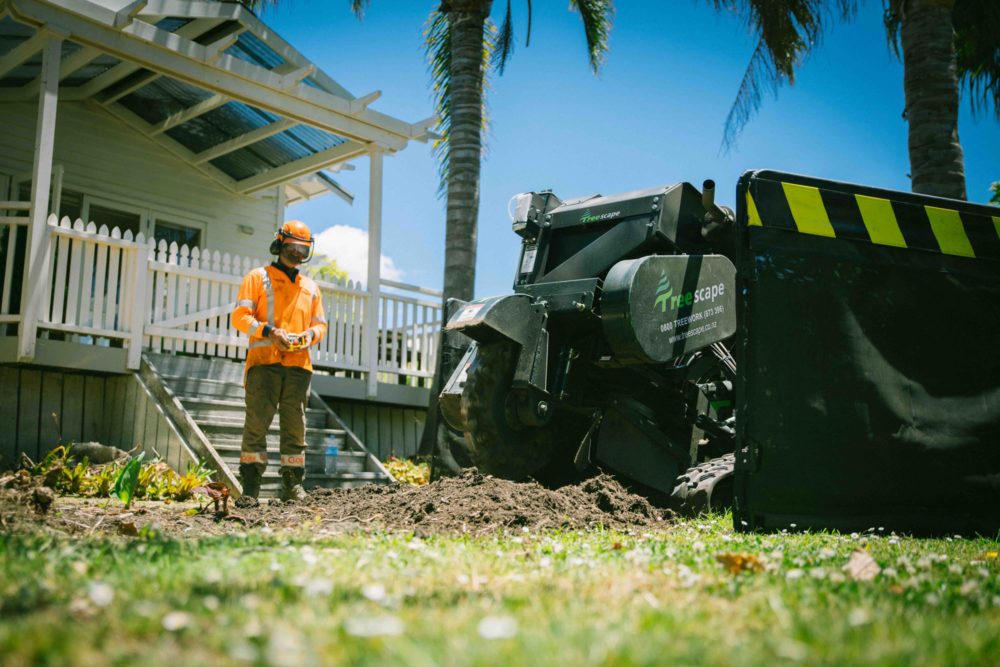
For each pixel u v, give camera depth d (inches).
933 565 138.0
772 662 68.0
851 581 115.1
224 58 412.2
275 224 617.6
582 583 112.3
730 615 89.5
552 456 291.0
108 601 86.1
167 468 309.6
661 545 163.0
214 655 68.2
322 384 438.3
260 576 111.9
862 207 192.1
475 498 219.8
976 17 506.0
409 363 504.7
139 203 541.3
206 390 369.1
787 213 185.0
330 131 463.8
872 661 69.4
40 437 348.8
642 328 260.1
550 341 281.9
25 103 492.4
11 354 339.9
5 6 354.3
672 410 290.0
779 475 175.3
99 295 361.1
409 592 102.5
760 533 178.2
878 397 184.2
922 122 389.4
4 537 135.4
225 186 579.8
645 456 280.1
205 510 230.1
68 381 360.2
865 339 185.5
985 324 195.8
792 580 115.9
